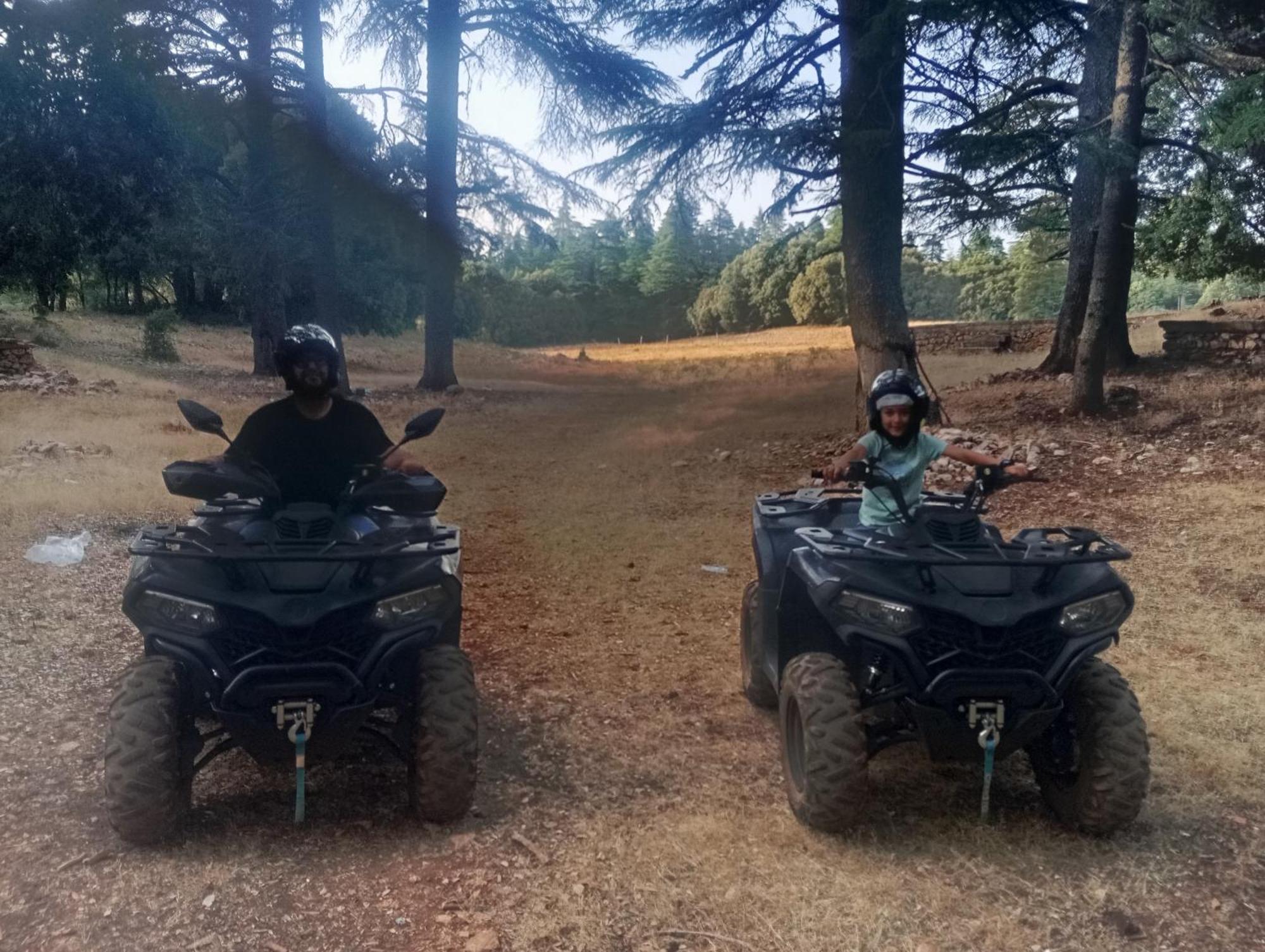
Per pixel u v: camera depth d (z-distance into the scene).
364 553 4.07
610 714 5.63
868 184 14.28
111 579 7.77
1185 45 14.79
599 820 4.32
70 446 13.52
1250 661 6.39
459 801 4.16
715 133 14.29
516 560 9.45
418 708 4.17
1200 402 15.27
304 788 4.31
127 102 21.34
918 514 4.45
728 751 5.14
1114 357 20.05
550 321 140.50
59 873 3.76
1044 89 19.17
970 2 12.62
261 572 4.08
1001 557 4.12
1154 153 18.45
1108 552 4.10
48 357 29.88
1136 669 6.30
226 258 35.25
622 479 14.27
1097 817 4.12
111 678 5.77
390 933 3.46
